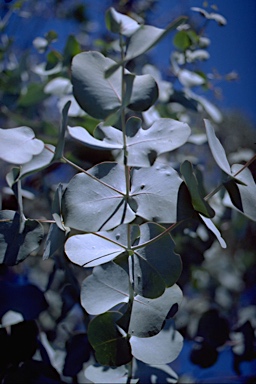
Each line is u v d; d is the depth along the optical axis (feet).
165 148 1.47
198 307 2.74
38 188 2.46
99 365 1.79
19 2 2.89
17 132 1.50
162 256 1.54
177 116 2.55
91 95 1.41
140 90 1.42
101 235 1.56
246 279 2.98
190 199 1.46
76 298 2.06
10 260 1.65
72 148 2.28
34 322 1.91
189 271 2.36
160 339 1.64
